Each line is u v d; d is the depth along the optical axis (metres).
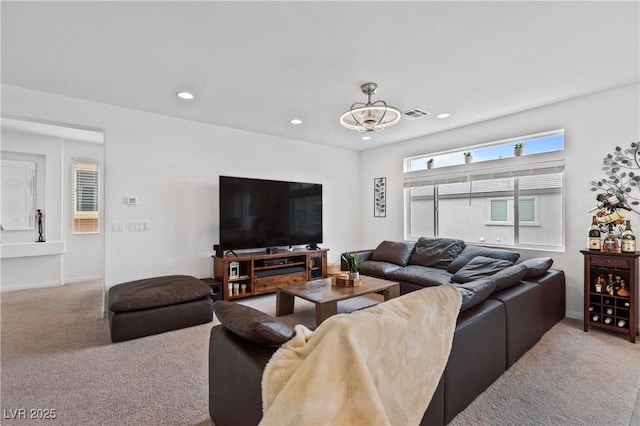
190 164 4.05
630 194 2.98
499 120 3.92
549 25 2.02
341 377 1.05
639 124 2.93
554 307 3.05
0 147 4.65
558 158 3.47
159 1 1.78
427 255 4.31
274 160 4.83
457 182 4.50
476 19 1.96
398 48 2.29
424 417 1.45
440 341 1.43
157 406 1.85
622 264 2.78
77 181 5.31
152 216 3.78
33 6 1.81
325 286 3.30
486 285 2.01
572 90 3.09
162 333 2.95
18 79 2.82
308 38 2.16
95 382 2.10
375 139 5.05
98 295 4.38
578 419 1.71
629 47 2.28
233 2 1.79
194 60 2.47
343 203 5.73
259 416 1.23
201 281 3.62
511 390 1.96
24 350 2.59
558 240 3.54
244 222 4.25
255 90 3.06
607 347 2.60
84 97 3.26
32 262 4.86
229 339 1.54
